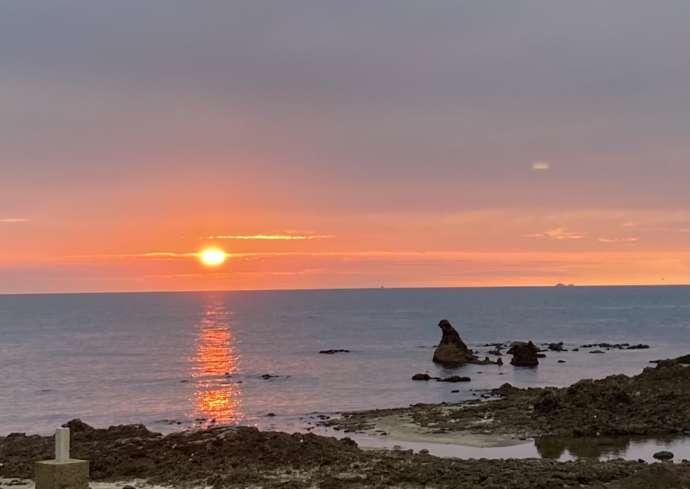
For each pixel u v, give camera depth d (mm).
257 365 104750
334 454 33062
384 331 177875
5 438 42000
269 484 28844
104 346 143375
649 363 98875
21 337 169875
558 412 48188
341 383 81625
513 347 106812
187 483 29578
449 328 103312
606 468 30516
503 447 40031
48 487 19188
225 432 35812
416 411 54594
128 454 33719
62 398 74812
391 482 28766
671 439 41438
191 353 126625
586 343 138000
